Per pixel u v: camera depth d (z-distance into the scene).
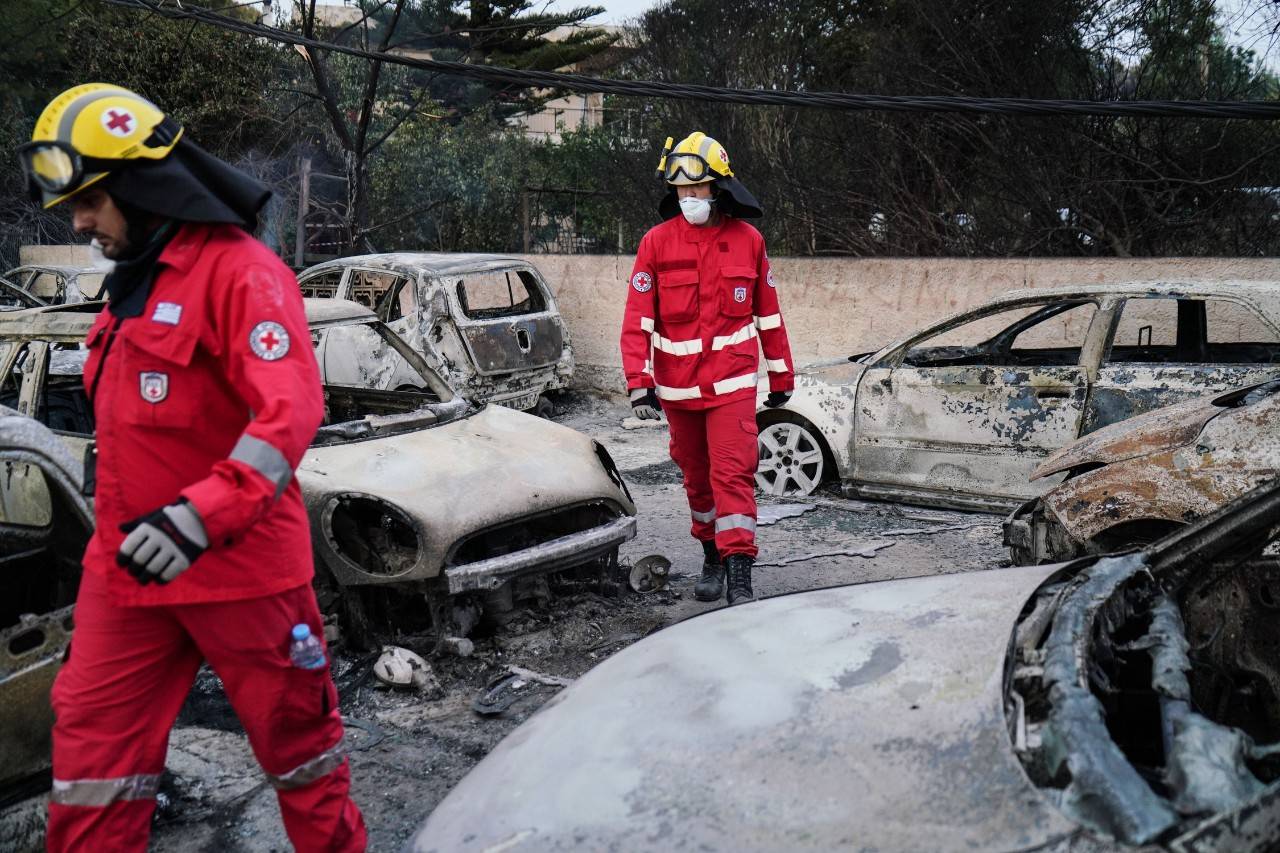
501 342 9.38
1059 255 11.63
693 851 1.64
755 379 4.79
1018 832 1.53
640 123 16.09
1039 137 11.38
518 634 4.58
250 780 3.49
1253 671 3.12
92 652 2.23
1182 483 4.06
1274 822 1.47
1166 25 10.94
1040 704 1.84
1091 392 5.90
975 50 11.91
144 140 2.11
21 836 2.75
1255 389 4.50
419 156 18.95
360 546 4.30
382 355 8.84
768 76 14.00
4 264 20.66
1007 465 6.19
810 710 1.98
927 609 2.42
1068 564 2.61
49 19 19.08
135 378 2.20
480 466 4.52
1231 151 10.80
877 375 6.65
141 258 2.19
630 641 4.54
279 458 2.02
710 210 4.67
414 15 21.47
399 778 3.49
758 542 6.14
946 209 12.57
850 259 9.12
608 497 4.74
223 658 2.25
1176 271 7.71
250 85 19.41
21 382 5.25
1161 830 1.46
